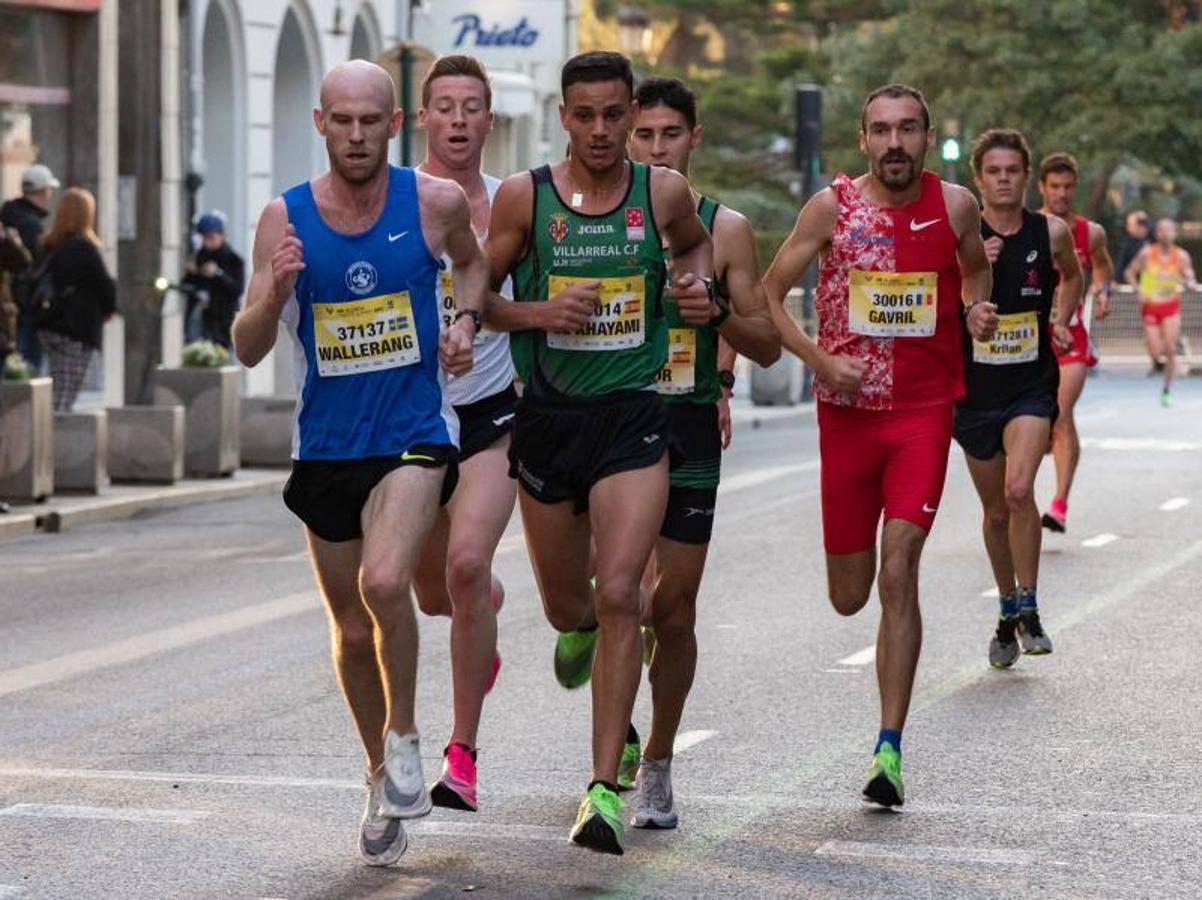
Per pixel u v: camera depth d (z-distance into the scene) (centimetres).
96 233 6281
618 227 1812
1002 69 13138
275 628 2995
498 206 1839
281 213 1731
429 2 8775
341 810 1938
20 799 1981
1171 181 15925
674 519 1906
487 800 1977
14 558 3784
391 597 1700
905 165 2080
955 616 3053
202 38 6944
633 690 1756
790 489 4809
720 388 1964
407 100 5709
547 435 1823
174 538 4081
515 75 9219
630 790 2030
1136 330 10481
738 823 1892
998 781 2052
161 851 1797
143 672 2659
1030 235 2727
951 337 2102
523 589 3341
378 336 1733
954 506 4428
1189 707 2403
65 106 6259
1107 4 13000
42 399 4353
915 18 13425
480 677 1862
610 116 1794
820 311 2127
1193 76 12675
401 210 1736
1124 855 1781
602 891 1678
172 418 4816
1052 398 2695
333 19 7750
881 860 1767
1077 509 4353
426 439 1747
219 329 5997
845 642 2833
